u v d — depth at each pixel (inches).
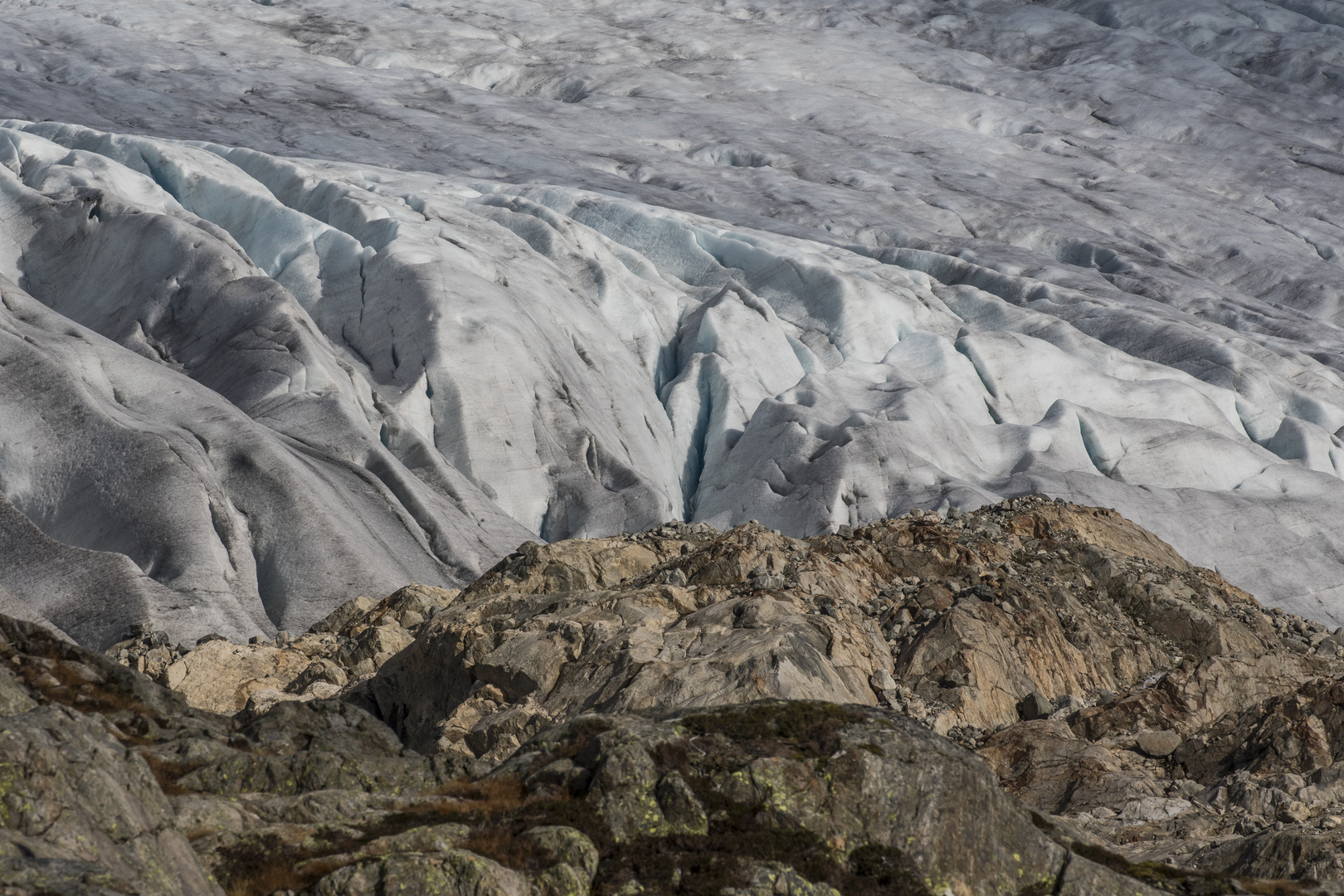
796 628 835.4
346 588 2126.0
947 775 537.3
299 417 2694.4
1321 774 766.5
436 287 3265.3
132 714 655.1
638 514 2893.7
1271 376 3833.7
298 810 534.3
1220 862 657.0
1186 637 1080.2
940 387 3506.4
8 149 3809.1
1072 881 526.3
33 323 2696.9
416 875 451.5
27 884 379.2
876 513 2898.6
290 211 3619.6
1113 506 2960.1
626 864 489.4
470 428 2989.7
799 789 524.4
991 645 946.7
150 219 3353.8
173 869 448.5
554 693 819.4
